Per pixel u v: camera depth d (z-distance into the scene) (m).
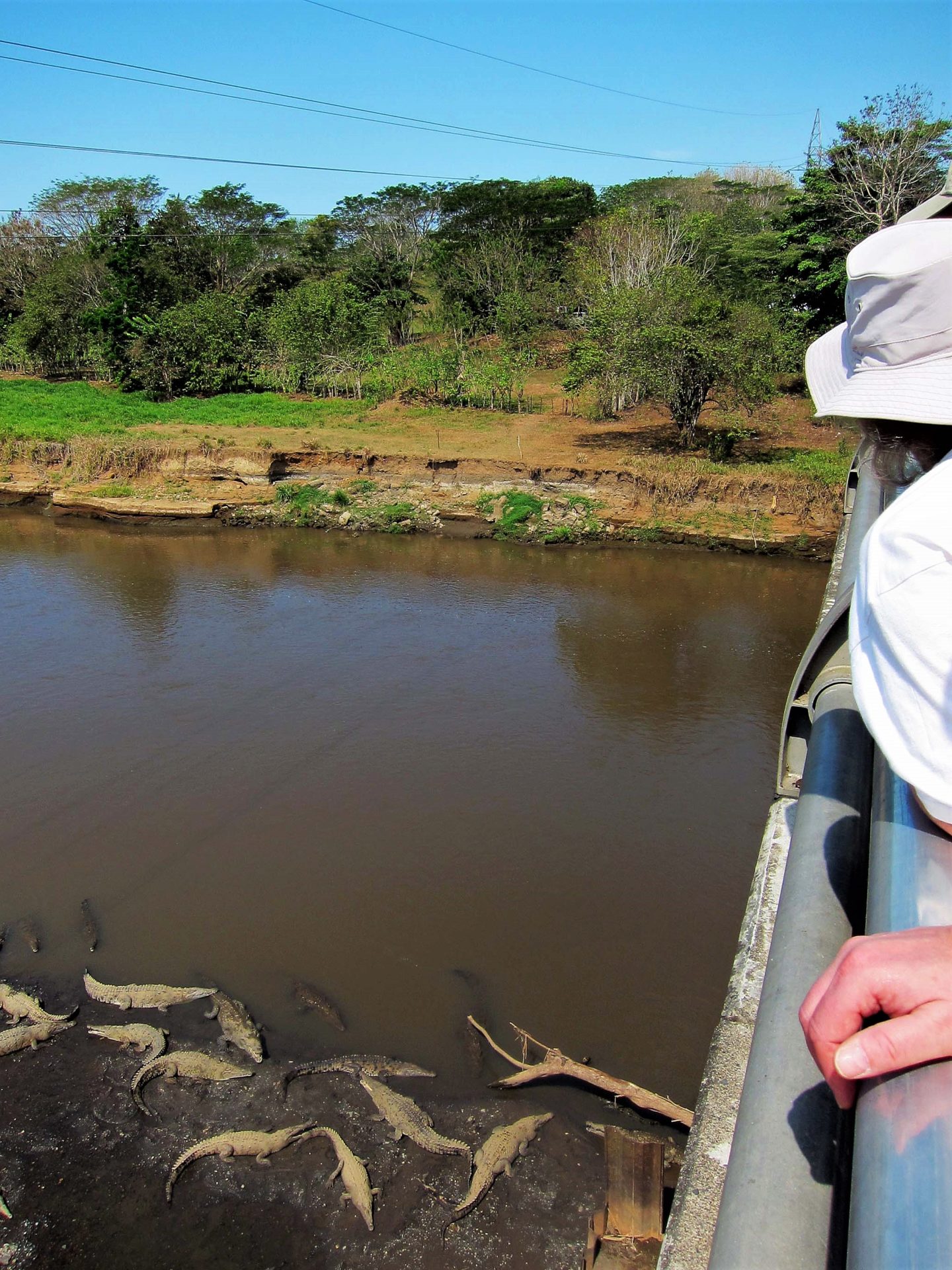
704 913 10.44
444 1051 8.54
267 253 54.03
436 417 32.19
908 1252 0.69
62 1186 7.20
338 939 10.06
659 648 17.64
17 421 31.47
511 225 48.34
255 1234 6.81
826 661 2.70
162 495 26.77
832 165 29.92
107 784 13.08
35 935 10.16
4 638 18.31
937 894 0.97
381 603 20.20
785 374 31.95
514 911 10.49
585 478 24.88
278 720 14.95
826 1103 1.23
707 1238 2.25
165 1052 8.48
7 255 52.59
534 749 14.01
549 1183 7.13
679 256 36.97
